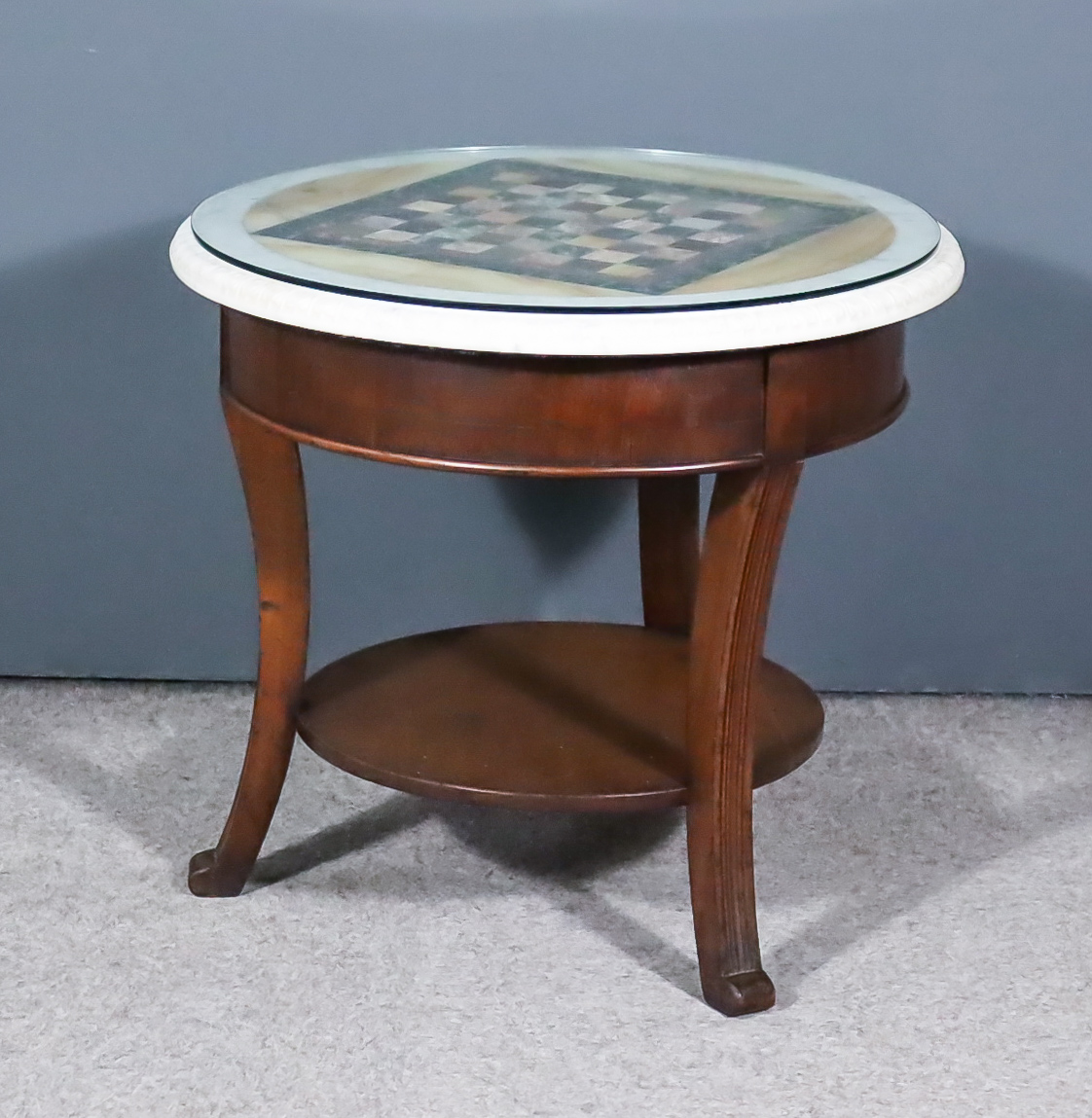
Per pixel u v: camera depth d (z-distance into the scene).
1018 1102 1.37
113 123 1.87
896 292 1.28
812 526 2.04
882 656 2.11
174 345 1.96
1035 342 1.96
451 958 1.56
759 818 1.83
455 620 2.08
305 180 1.60
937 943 1.60
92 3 1.82
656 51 1.85
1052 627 2.09
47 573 2.07
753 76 1.86
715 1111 1.36
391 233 1.40
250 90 1.86
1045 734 2.04
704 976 1.49
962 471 2.02
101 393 1.98
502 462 1.27
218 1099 1.36
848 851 1.76
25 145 1.88
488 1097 1.37
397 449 1.29
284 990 1.51
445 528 2.04
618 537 2.04
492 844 1.77
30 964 1.54
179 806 1.83
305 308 1.24
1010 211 1.91
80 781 1.88
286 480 1.51
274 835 1.78
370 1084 1.38
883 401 1.39
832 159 1.89
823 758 1.97
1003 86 1.86
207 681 2.12
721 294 1.23
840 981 1.54
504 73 1.86
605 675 1.76
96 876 1.69
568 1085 1.39
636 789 1.49
